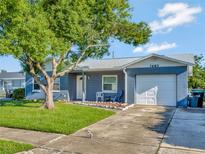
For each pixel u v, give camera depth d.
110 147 6.86
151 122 10.81
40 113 12.71
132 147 6.88
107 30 16.22
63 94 22.36
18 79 39.19
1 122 9.95
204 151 6.56
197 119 11.63
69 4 13.17
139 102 18.52
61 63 15.95
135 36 17.11
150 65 18.20
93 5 14.72
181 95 17.09
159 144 7.18
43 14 12.46
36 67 15.51
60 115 12.13
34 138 7.75
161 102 17.80
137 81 18.69
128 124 10.32
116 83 20.98
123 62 22.06
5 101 20.98
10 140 7.43
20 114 12.25
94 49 16.83
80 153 6.31
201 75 34.25
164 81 17.80
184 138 7.92
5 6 10.91
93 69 20.89
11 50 11.38
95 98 21.77
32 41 11.52
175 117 12.23
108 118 11.91
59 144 7.12
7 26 11.47
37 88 24.12
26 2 11.95
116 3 15.52
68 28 13.09
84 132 8.73
